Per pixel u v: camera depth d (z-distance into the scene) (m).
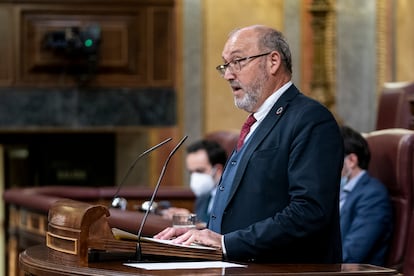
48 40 22.66
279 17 24.28
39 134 24.64
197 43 23.91
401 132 12.35
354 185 12.41
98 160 24.84
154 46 23.55
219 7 24.06
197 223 11.64
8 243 17.55
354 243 12.02
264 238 8.23
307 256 8.48
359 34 24.28
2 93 22.94
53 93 23.08
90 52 22.53
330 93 24.14
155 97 23.59
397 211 12.11
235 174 8.84
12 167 24.70
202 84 24.00
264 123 8.86
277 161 8.60
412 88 14.70
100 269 7.29
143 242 7.96
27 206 15.99
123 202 14.29
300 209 8.23
